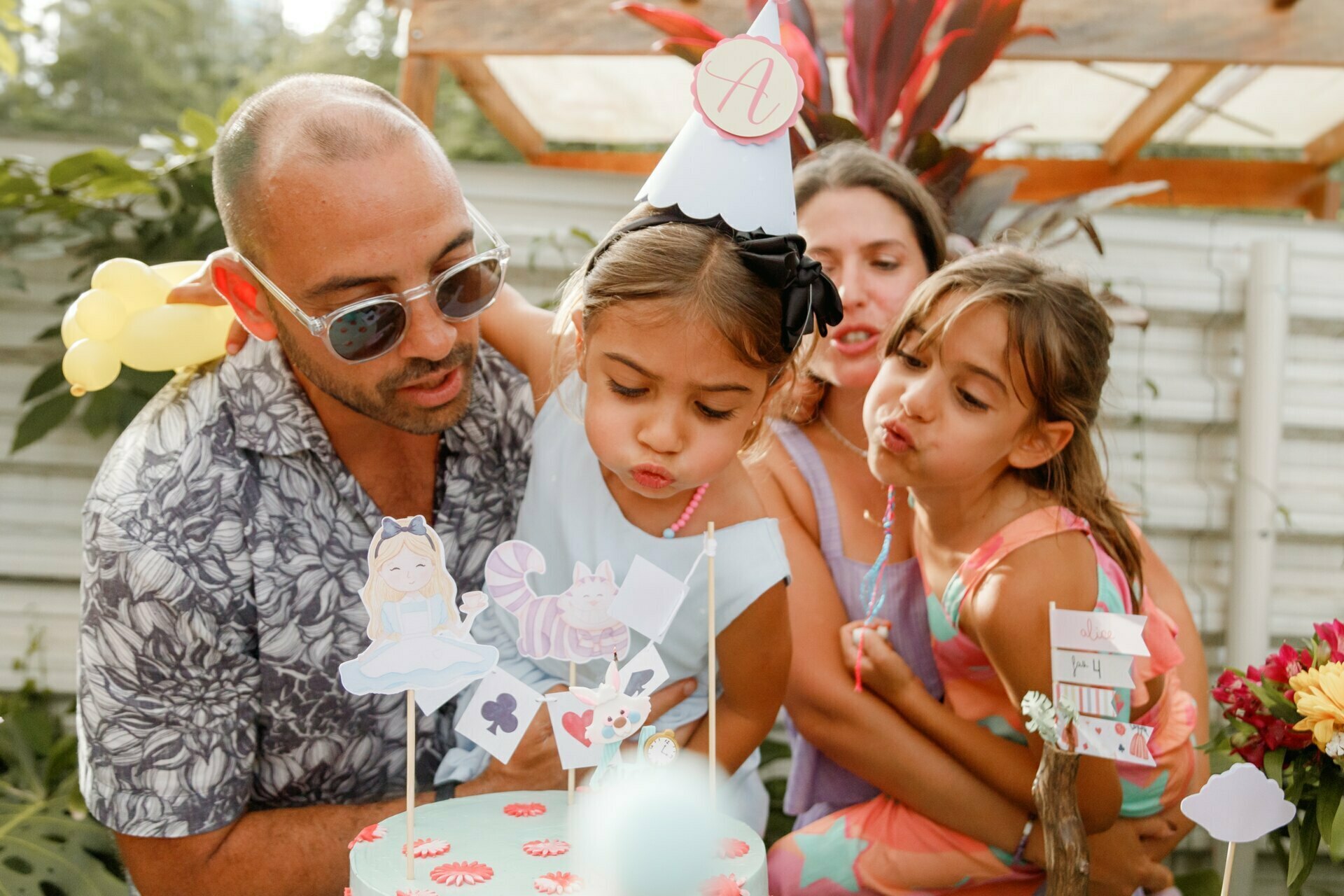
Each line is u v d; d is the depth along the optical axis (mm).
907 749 1343
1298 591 2250
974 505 1302
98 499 1212
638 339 992
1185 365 2217
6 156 2227
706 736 1200
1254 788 932
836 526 1516
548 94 2943
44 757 2086
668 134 3248
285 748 1300
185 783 1200
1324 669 1134
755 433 1185
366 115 1071
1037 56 2150
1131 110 2791
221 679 1234
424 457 1326
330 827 1202
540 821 1053
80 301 1289
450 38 2252
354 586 1281
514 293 1465
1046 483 1320
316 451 1252
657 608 981
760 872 939
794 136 1895
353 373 1123
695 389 1013
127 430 1311
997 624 1233
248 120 1094
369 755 1326
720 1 2184
